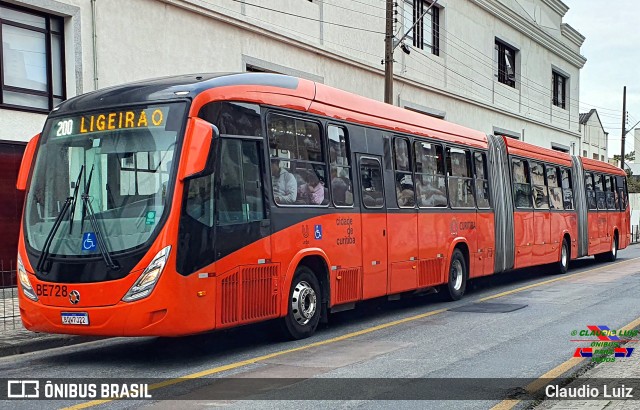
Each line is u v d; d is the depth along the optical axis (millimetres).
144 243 7719
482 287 16875
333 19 23250
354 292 10812
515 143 17562
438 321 11516
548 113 42938
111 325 7734
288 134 9625
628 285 16516
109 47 15609
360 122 11305
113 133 8320
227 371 7879
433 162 13562
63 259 8016
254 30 19438
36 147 8883
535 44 40906
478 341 9625
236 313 8477
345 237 10609
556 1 42812
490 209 15859
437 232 13469
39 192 8570
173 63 17125
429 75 29641
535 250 18297
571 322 11148
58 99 15023
